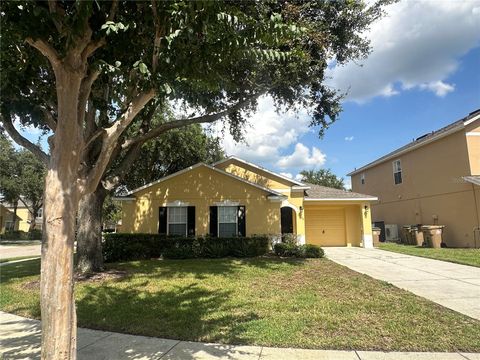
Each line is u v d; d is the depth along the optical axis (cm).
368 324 589
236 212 1728
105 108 539
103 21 356
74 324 326
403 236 2289
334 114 1368
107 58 400
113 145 386
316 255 1448
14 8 313
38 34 318
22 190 3934
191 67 408
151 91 389
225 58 426
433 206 2075
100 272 1086
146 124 1234
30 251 2698
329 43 1146
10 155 3938
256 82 1153
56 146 332
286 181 1920
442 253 1523
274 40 404
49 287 316
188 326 596
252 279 985
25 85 482
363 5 1131
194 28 380
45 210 327
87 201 1122
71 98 334
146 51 399
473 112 1944
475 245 1753
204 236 1600
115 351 500
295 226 1925
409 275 1035
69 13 328
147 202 1731
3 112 471
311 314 648
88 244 1107
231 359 467
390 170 2566
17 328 628
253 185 1733
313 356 471
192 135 2505
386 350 488
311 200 1964
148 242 1501
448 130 1909
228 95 1245
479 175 1781
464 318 611
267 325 591
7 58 426
